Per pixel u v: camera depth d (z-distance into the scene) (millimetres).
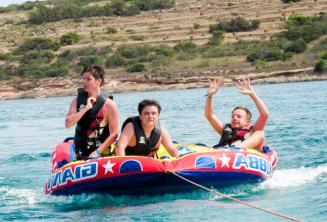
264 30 137875
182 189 13445
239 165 13664
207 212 12086
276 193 13680
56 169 14469
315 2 153000
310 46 119875
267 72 104562
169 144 14180
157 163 12953
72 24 183250
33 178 17828
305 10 148375
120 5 191750
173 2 193250
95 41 153250
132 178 12969
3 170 19672
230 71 109188
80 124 14328
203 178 13320
